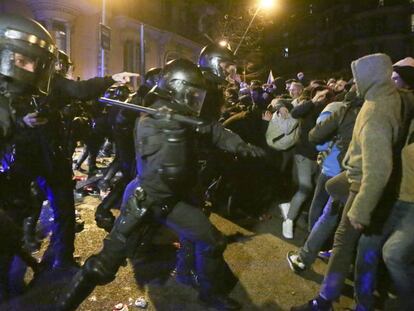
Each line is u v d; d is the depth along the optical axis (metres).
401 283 2.55
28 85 2.88
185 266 3.43
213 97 3.48
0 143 2.87
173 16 23.94
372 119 2.40
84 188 6.28
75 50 17.11
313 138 3.77
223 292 3.10
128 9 20.52
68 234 3.50
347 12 50.19
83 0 16.19
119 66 20.11
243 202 5.45
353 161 2.73
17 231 2.93
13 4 14.68
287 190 5.92
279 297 3.32
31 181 3.20
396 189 2.54
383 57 2.45
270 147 4.75
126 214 2.68
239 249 4.23
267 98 6.39
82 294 2.68
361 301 2.81
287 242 4.46
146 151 2.64
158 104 2.73
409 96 2.58
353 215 2.46
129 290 3.35
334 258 2.90
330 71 52.16
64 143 3.45
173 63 2.74
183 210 2.75
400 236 2.51
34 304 3.06
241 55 16.94
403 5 45.59
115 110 4.32
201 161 4.61
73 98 3.31
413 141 2.52
